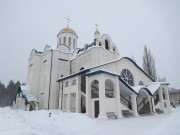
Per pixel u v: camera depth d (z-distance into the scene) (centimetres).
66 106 2250
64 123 1060
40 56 3216
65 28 3822
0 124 1025
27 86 3178
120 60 2244
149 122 1155
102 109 1559
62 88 2380
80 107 1955
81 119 1209
